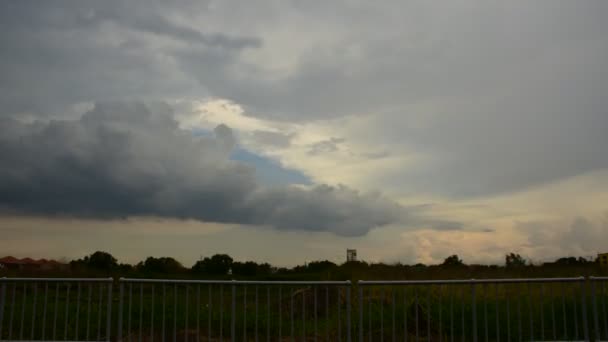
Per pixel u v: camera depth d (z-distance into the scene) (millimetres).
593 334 12031
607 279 10789
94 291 14609
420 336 12406
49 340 11750
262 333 12602
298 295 13977
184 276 20984
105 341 11734
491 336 12211
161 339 12008
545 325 12258
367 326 12727
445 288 13664
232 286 10430
